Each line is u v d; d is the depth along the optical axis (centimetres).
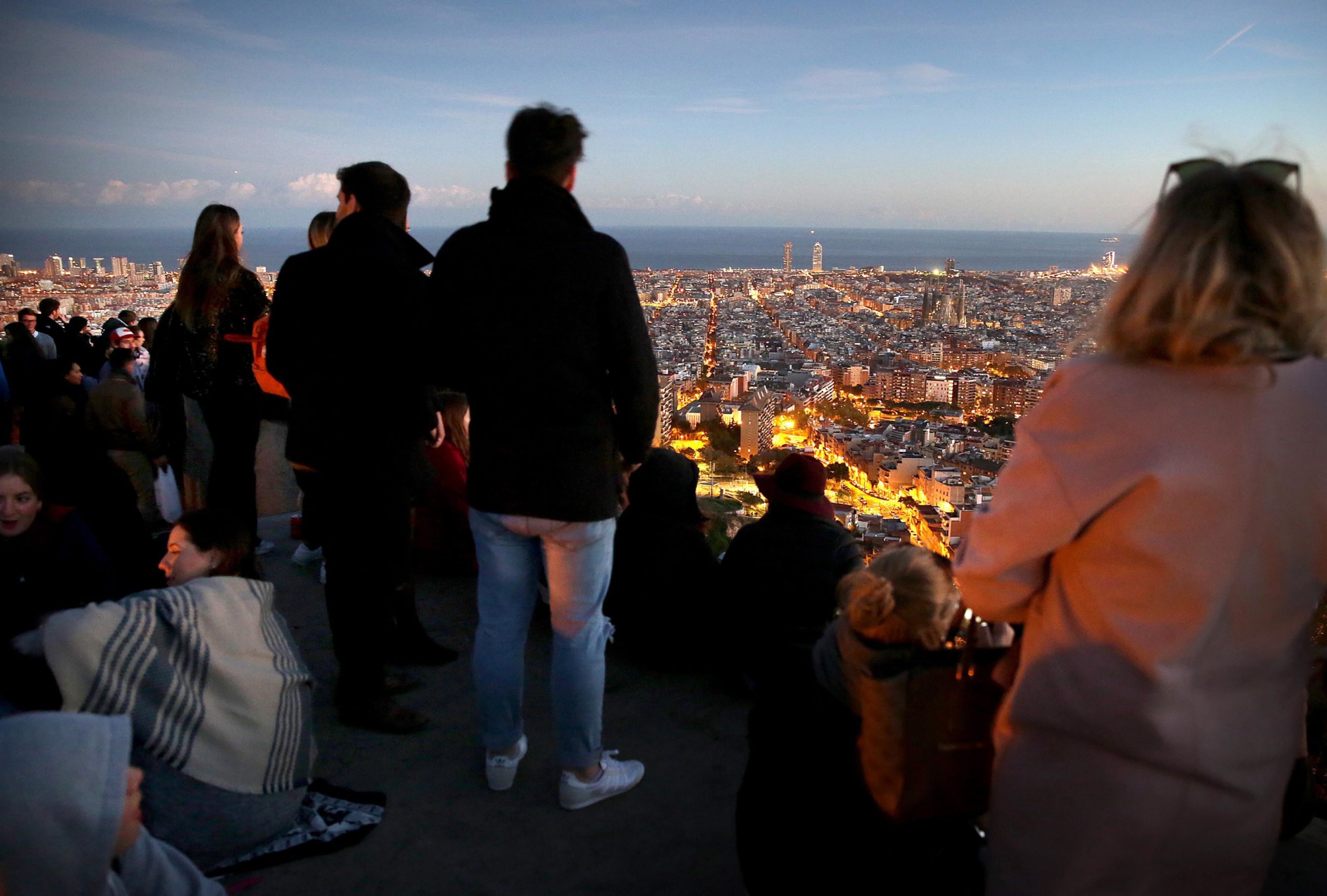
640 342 219
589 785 246
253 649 222
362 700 286
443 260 223
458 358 223
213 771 213
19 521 264
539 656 342
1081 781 121
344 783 259
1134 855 118
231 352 379
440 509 414
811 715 170
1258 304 111
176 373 388
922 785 144
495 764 253
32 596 269
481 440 224
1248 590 114
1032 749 127
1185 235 112
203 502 472
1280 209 111
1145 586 116
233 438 391
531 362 214
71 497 328
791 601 291
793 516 296
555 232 212
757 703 186
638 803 252
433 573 424
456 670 331
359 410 265
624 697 316
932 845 165
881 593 153
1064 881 123
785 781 173
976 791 146
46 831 127
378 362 263
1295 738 121
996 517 127
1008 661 142
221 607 217
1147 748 116
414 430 274
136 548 344
